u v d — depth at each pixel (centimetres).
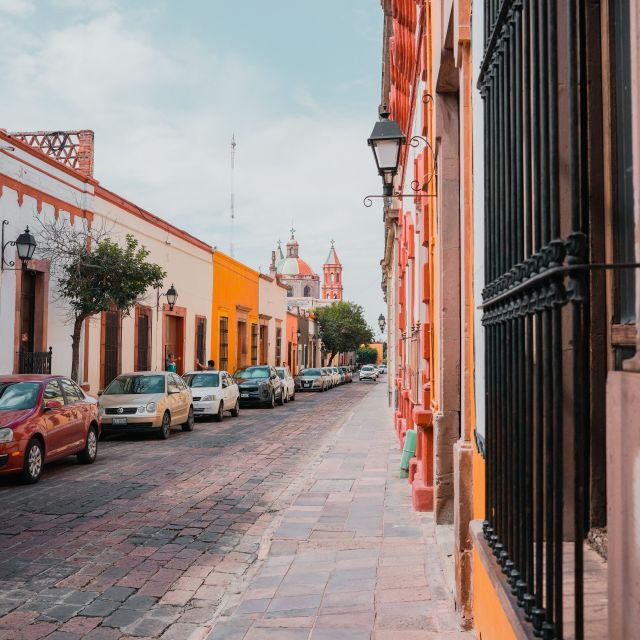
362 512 835
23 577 606
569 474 261
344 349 7475
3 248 1588
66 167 1886
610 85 214
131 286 1728
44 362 1725
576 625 168
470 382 450
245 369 3041
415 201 988
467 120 445
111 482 1080
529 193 231
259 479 1111
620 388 157
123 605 544
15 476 1113
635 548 146
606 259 222
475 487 402
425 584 556
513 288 232
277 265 13688
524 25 233
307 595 546
